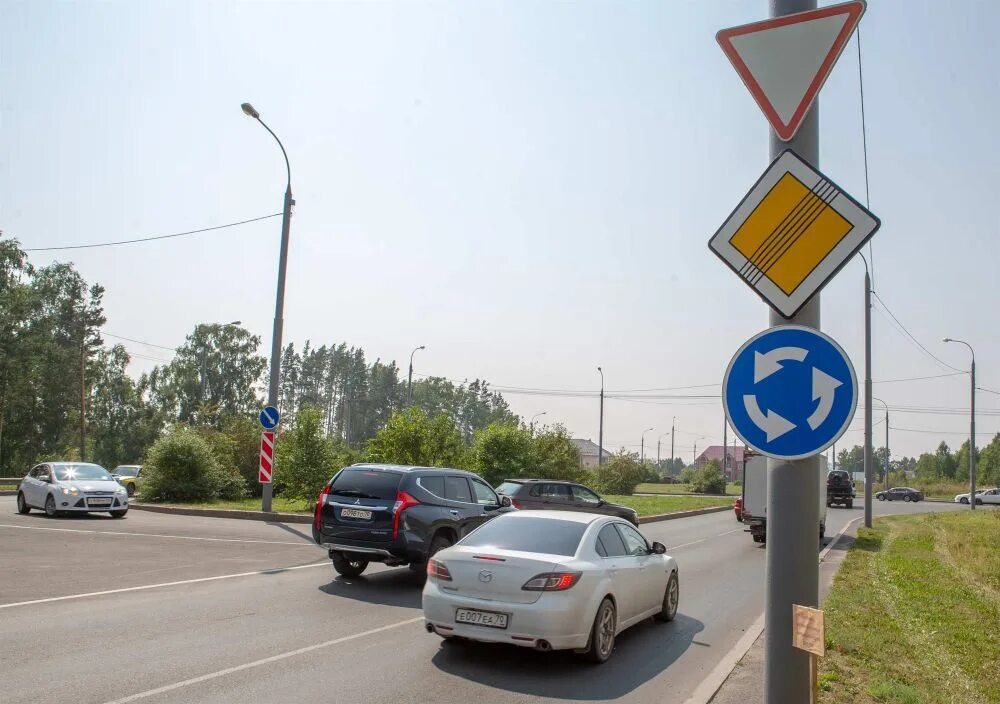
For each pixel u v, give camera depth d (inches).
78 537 625.3
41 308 2529.5
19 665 258.2
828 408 132.6
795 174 139.5
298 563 522.6
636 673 285.1
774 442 135.6
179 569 476.1
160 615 343.0
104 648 283.3
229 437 1214.3
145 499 1024.9
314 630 327.9
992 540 916.0
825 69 144.4
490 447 1177.4
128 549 559.5
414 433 975.6
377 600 403.2
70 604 359.3
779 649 134.1
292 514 826.8
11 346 2316.7
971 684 282.7
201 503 1002.7
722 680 268.1
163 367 3282.5
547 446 1525.6
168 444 1034.7
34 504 852.6
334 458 979.9
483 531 324.8
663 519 1222.9
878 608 416.8
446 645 311.3
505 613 281.6
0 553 521.0
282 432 1171.3
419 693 246.8
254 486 1187.9
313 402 4313.5
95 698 226.8
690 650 325.7
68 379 2564.0
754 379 138.0
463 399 4731.8
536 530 319.0
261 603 380.8
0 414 2329.0
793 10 147.2
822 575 564.1
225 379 3302.2
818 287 136.6
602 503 905.5
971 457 1823.3
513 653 306.2
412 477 462.6
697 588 505.7
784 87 146.1
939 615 419.2
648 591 358.3
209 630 318.3
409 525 443.8
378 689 249.1
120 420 3006.9
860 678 270.8
